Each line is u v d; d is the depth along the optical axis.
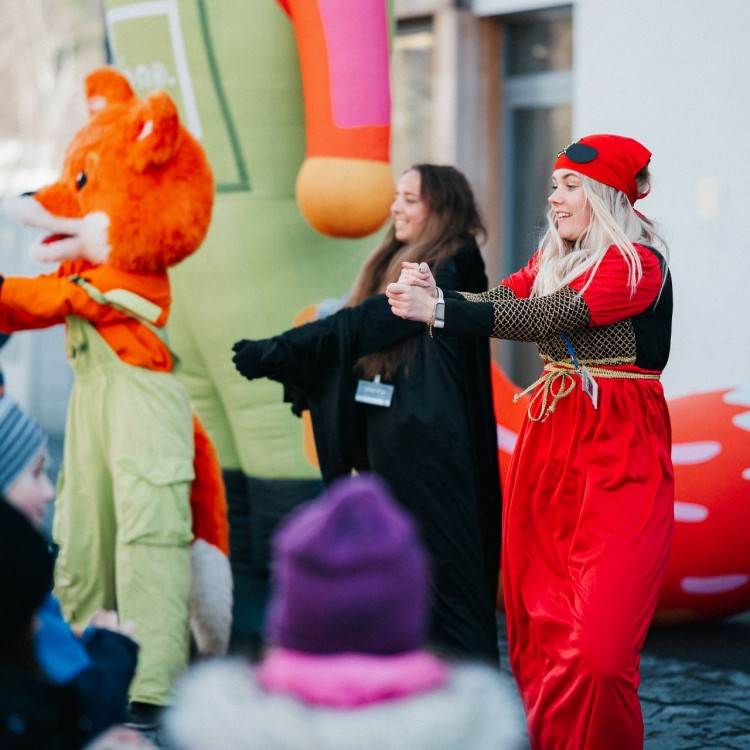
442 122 9.66
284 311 5.96
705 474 5.62
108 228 4.82
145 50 6.02
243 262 5.93
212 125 5.91
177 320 6.14
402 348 4.58
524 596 4.01
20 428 2.69
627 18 8.32
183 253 4.94
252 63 5.82
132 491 4.82
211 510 5.18
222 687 1.94
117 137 4.84
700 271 8.09
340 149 5.35
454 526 4.57
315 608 1.89
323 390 4.62
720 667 5.50
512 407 6.05
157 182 4.85
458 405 4.58
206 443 5.21
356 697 1.88
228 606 5.15
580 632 3.72
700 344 8.10
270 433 6.04
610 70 8.43
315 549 1.89
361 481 1.98
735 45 7.91
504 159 9.88
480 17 9.61
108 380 4.91
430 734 1.86
